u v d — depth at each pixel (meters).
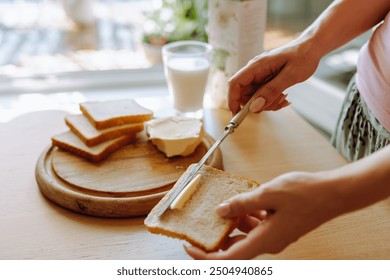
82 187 0.67
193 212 0.54
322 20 0.72
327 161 0.80
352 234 0.62
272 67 0.69
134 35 1.47
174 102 0.96
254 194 0.44
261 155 0.82
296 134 0.90
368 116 0.74
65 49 1.39
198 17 1.33
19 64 1.30
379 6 0.71
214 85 1.00
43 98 1.24
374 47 0.70
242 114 0.66
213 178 0.60
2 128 0.90
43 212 0.66
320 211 0.42
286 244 0.44
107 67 1.33
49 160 0.76
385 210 0.66
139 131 0.81
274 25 1.32
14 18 1.50
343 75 1.29
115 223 0.64
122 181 0.69
